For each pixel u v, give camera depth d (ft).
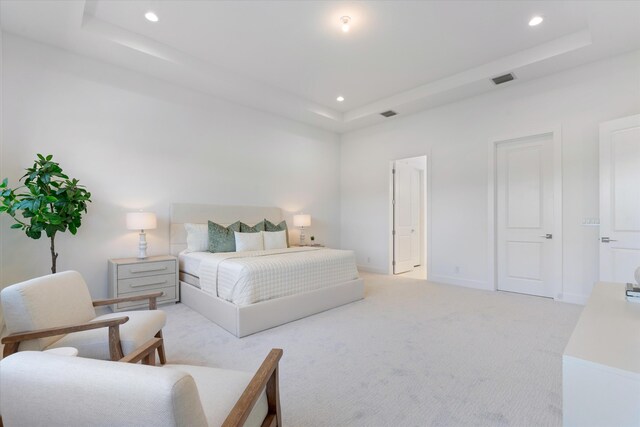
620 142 10.37
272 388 3.89
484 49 11.50
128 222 11.24
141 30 10.48
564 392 3.41
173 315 10.55
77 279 6.49
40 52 10.33
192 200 14.06
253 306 8.90
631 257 10.10
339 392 5.98
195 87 13.73
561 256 12.16
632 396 3.05
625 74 10.79
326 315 10.56
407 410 5.42
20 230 9.91
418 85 14.65
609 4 8.41
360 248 19.94
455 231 15.33
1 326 8.44
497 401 5.67
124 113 12.09
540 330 9.12
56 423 2.19
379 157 18.85
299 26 10.15
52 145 10.56
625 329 4.18
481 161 14.43
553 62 11.39
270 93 14.88
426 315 10.55
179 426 2.02
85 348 5.50
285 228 16.31
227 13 9.51
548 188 12.79
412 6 9.12
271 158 17.20
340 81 14.29
